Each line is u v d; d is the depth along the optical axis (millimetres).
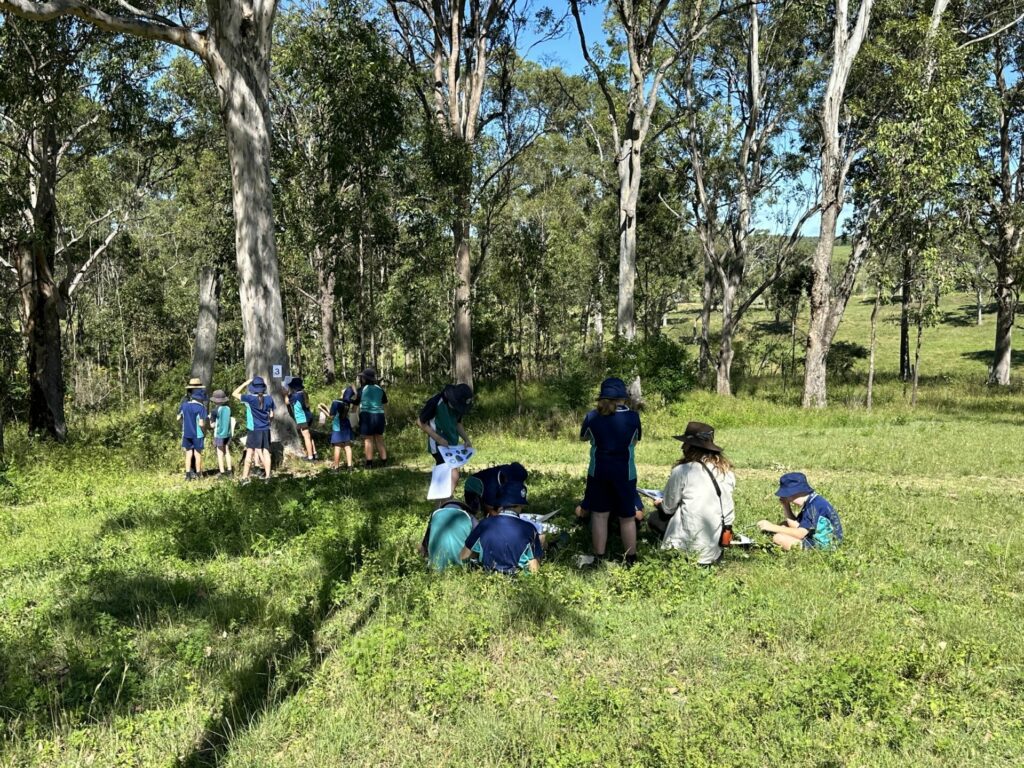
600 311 46062
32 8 11906
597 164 45500
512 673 4590
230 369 34750
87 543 8109
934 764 3496
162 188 37406
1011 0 27047
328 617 5602
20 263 21172
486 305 34562
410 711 4156
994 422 20766
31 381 21000
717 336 64938
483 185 25562
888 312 81812
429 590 5711
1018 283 34500
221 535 7934
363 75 22703
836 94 25109
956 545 7281
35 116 18953
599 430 6715
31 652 4852
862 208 26609
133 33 13695
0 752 3795
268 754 3787
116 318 46000
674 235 46719
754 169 33750
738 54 33188
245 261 15023
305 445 15695
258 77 14922
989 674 4352
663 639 4941
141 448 16000
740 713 3955
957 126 21938
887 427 19484
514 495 6723
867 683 4125
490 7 24812
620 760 3611
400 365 51812
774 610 5344
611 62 31172
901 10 25484
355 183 26281
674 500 6789
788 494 7293
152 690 4469
